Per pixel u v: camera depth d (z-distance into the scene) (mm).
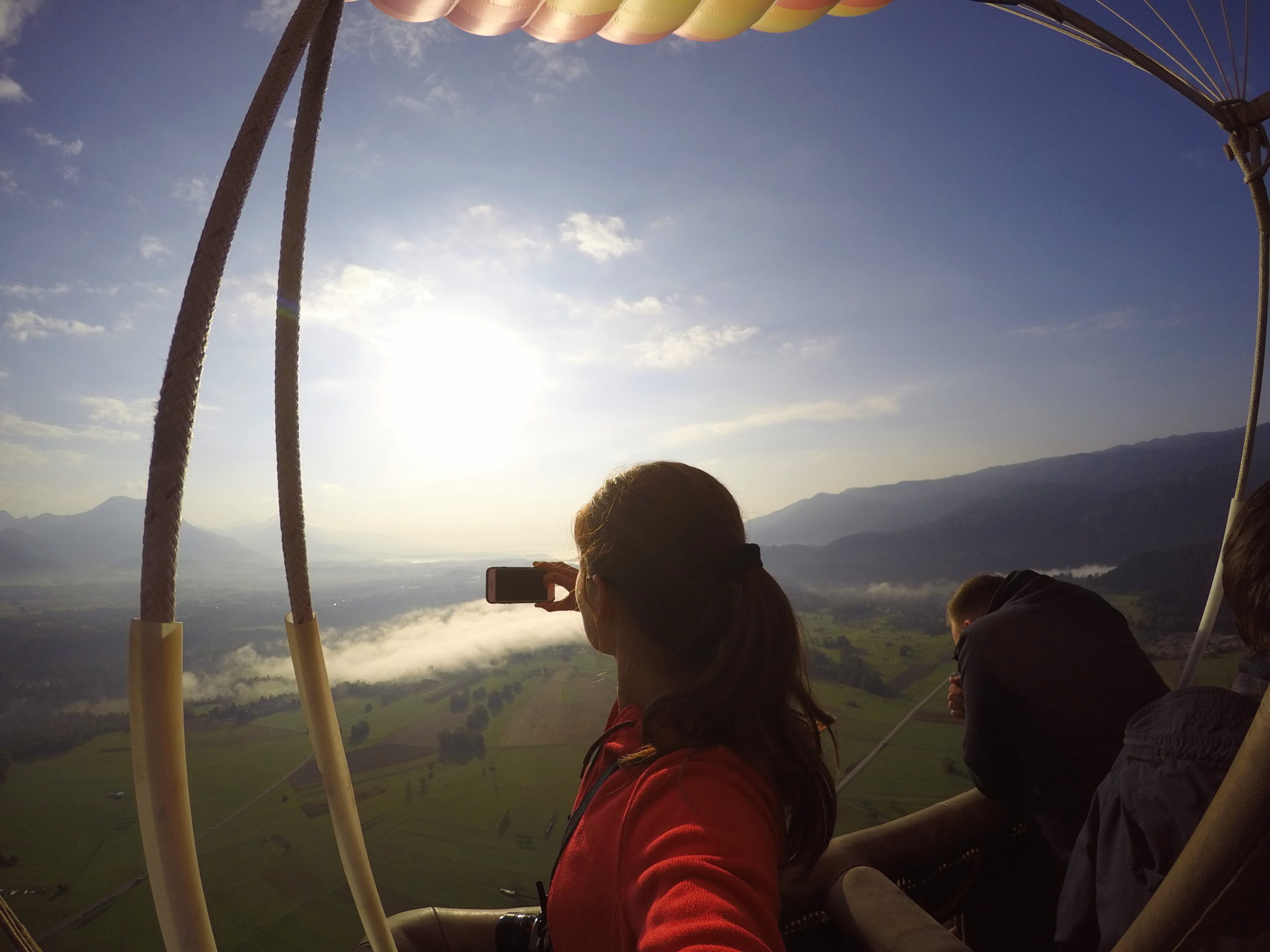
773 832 637
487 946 1256
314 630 731
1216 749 850
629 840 623
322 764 726
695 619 745
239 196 583
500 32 1189
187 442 550
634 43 1352
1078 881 1068
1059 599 1987
